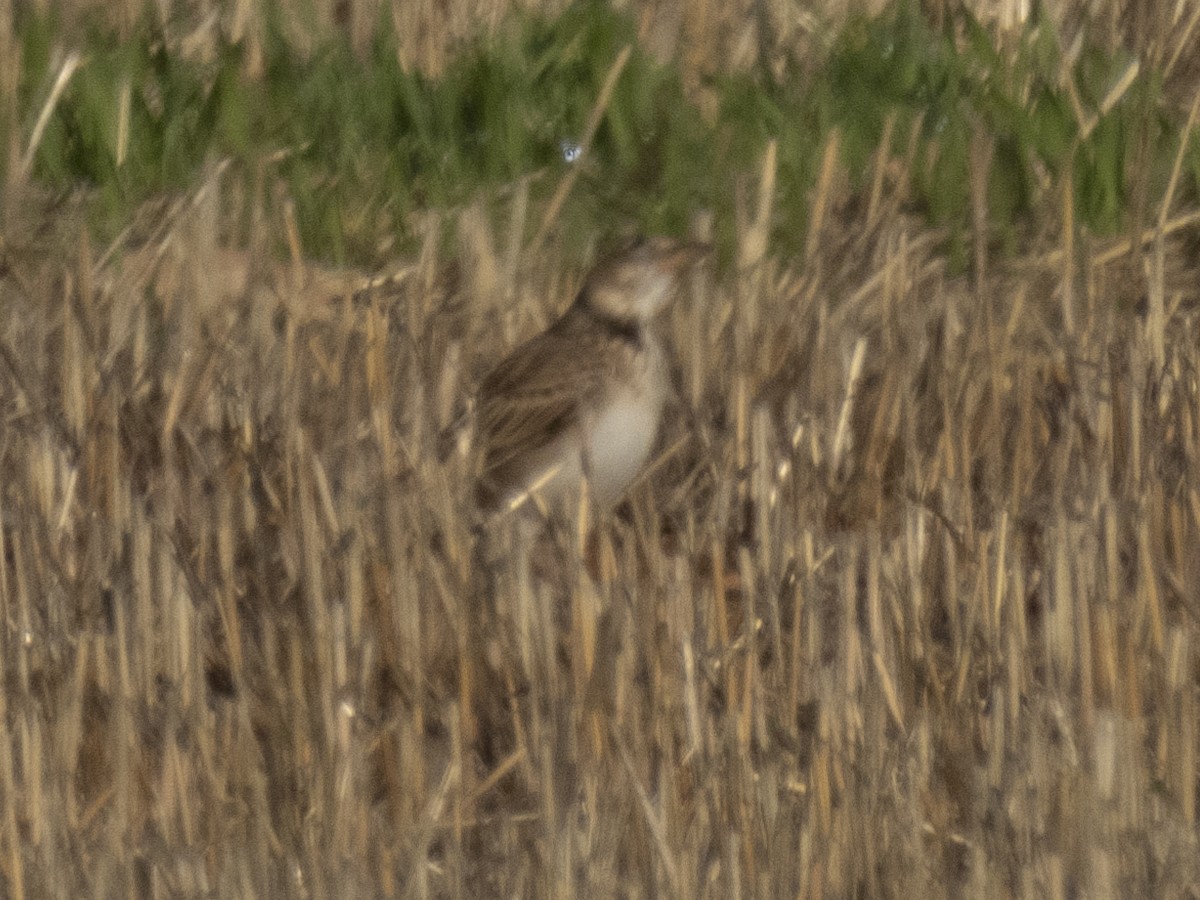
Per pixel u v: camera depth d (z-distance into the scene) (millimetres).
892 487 11094
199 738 8945
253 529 10016
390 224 14359
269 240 13578
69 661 9281
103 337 11766
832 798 8789
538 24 16281
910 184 14461
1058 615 9156
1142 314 11797
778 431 11305
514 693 9031
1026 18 16125
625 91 15328
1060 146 14391
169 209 14086
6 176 14672
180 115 15180
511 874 8469
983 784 8648
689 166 14641
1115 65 15297
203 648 9492
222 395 10688
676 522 10922
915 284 12039
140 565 9250
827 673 8883
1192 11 16109
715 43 16672
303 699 9016
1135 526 9758
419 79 15391
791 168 14406
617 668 8867
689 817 8852
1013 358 11422
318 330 12234
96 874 8328
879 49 15570
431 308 12719
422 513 9398
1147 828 8672
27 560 9625
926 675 9156
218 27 16453
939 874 8672
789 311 12281
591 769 8672
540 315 13203
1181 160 13023
